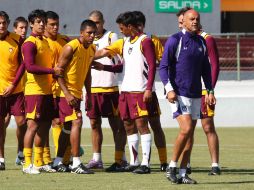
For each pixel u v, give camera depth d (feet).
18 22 130.21
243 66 230.27
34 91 111.34
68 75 109.29
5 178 106.42
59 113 111.34
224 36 231.30
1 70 117.08
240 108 202.08
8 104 119.55
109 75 118.83
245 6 292.40
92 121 119.14
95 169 118.42
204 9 281.74
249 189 95.45
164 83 97.55
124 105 112.57
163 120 200.44
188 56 98.22
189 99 98.27
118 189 95.50
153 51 109.50
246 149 152.05
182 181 100.32
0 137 117.60
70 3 272.92
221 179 105.19
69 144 114.83
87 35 109.40
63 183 101.30
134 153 115.34
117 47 113.39
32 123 112.16
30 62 109.09
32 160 123.75
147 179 105.29
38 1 272.10
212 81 107.55
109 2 274.77
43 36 113.50
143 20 111.14
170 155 140.87
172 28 279.90
